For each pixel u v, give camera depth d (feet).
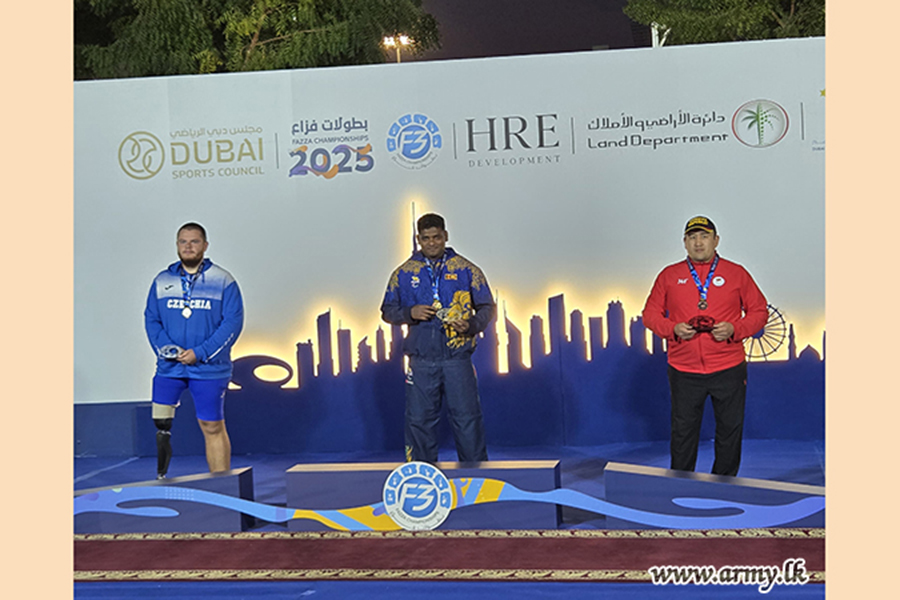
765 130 20.38
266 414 21.88
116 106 21.25
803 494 14.76
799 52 20.21
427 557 14.51
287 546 15.35
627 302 20.99
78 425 21.88
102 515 16.53
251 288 21.54
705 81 20.42
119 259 21.45
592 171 20.76
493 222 21.02
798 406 20.99
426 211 21.11
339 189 21.25
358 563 14.39
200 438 22.00
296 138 21.20
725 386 17.51
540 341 21.24
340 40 29.60
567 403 21.34
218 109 21.21
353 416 21.77
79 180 21.35
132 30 29.40
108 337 21.63
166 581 14.01
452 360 18.34
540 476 15.55
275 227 21.39
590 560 14.07
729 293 17.51
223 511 16.28
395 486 15.88
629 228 20.80
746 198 20.52
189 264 19.44
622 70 20.56
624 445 21.29
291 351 21.67
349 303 21.44
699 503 15.16
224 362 19.56
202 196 21.35
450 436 22.03
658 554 14.20
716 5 28.63
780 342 20.86
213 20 30.83
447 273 18.48
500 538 15.24
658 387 21.26
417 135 20.99
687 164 20.57
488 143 20.89
